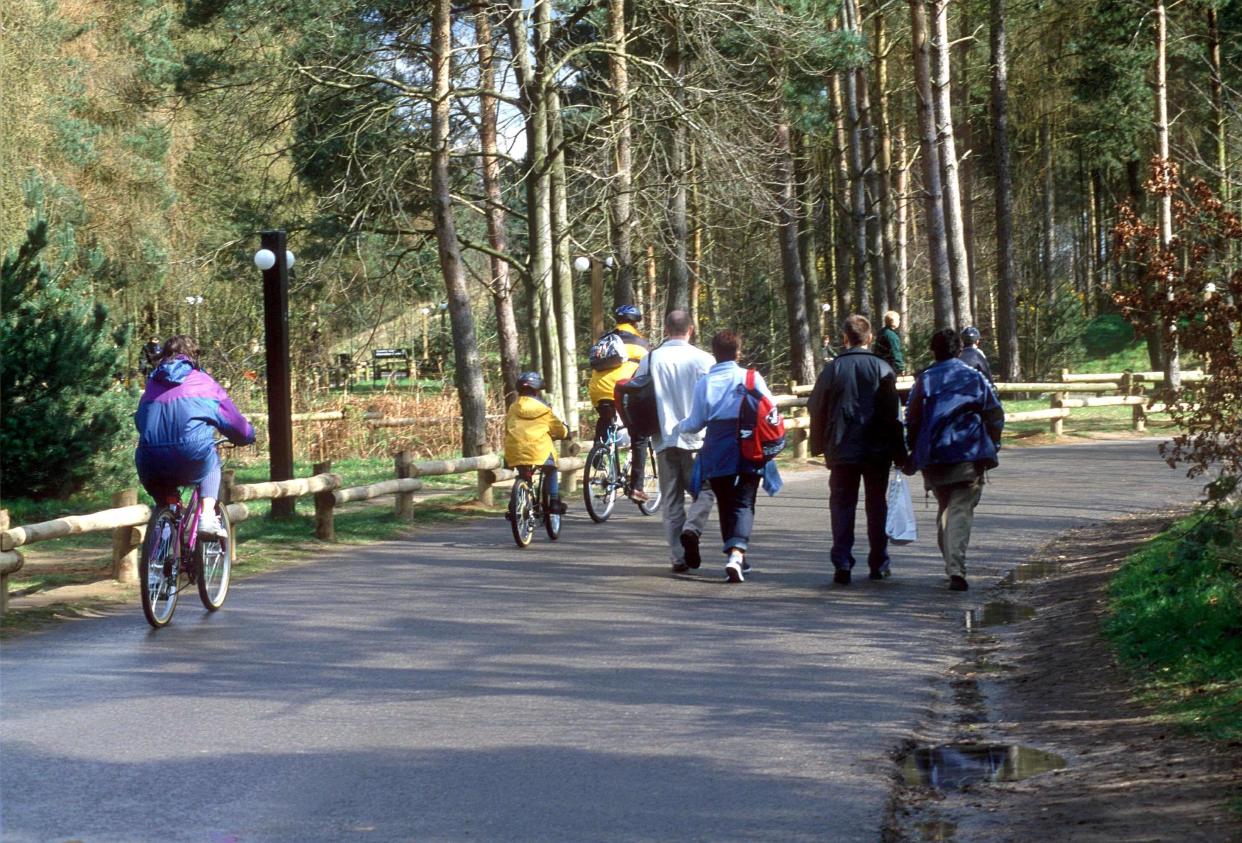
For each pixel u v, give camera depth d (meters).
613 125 22.75
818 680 7.43
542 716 6.64
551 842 4.77
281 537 13.56
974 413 10.40
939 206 26.44
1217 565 8.82
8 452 16.42
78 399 17.12
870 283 46.53
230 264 23.55
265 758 5.92
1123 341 52.62
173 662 8.04
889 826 4.91
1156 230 9.45
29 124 33.78
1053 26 40.97
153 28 38.72
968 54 42.50
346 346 31.42
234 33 21.62
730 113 22.83
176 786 5.50
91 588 10.80
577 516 15.77
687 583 10.88
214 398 9.68
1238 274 9.06
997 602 9.92
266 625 9.23
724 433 10.85
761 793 5.34
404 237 23.84
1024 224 49.97
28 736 6.32
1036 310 41.31
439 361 34.41
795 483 19.11
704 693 7.12
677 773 5.63
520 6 22.22
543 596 10.30
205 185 24.94
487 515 15.95
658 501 16.41
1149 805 4.86
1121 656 7.46
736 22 22.50
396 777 5.60
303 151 21.69
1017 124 45.09
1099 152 46.75
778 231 35.66
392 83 20.55
